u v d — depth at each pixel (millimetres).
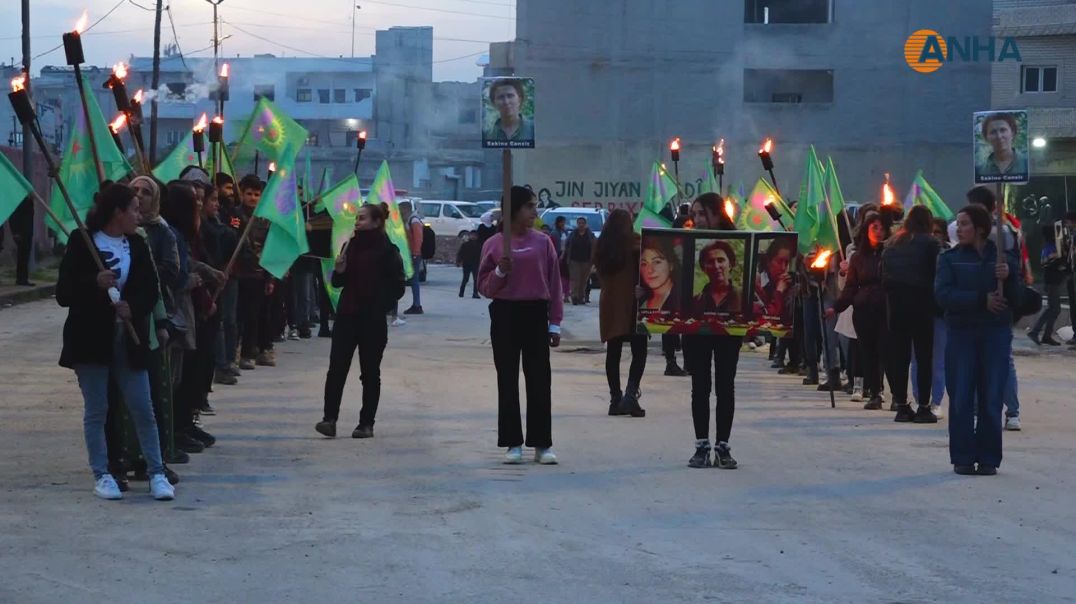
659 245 9805
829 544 7336
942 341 12680
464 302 30094
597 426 11891
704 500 8531
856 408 13500
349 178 16578
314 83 79125
